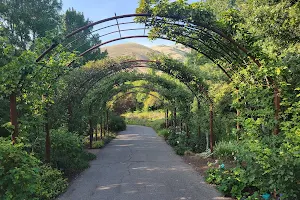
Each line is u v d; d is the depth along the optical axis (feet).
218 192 16.33
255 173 12.67
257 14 14.20
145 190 17.28
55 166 20.18
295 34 14.12
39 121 15.89
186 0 14.05
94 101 37.93
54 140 20.90
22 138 12.85
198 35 16.57
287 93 13.25
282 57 14.01
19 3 41.93
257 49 14.25
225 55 18.26
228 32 14.88
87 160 28.02
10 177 10.07
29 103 15.42
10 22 40.16
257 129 14.11
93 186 18.45
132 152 34.58
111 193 16.75
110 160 28.91
